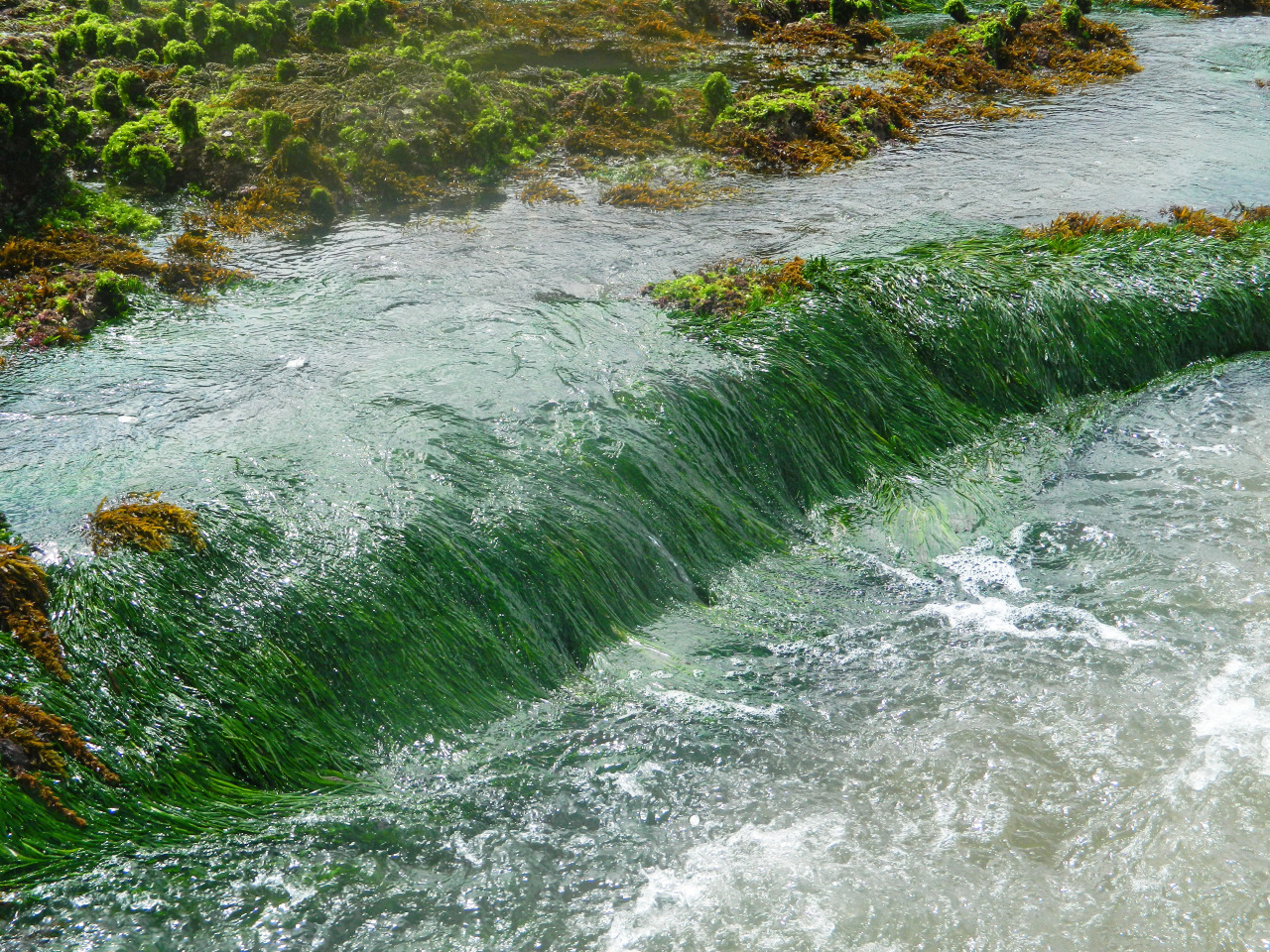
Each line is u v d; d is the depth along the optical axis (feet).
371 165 41.75
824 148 49.32
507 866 18.37
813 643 24.12
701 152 48.39
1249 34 74.95
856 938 17.57
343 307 32.48
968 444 31.96
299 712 19.62
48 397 26.73
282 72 48.67
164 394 27.12
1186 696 22.59
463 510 23.35
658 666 22.98
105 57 50.49
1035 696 22.63
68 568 19.88
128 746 17.93
